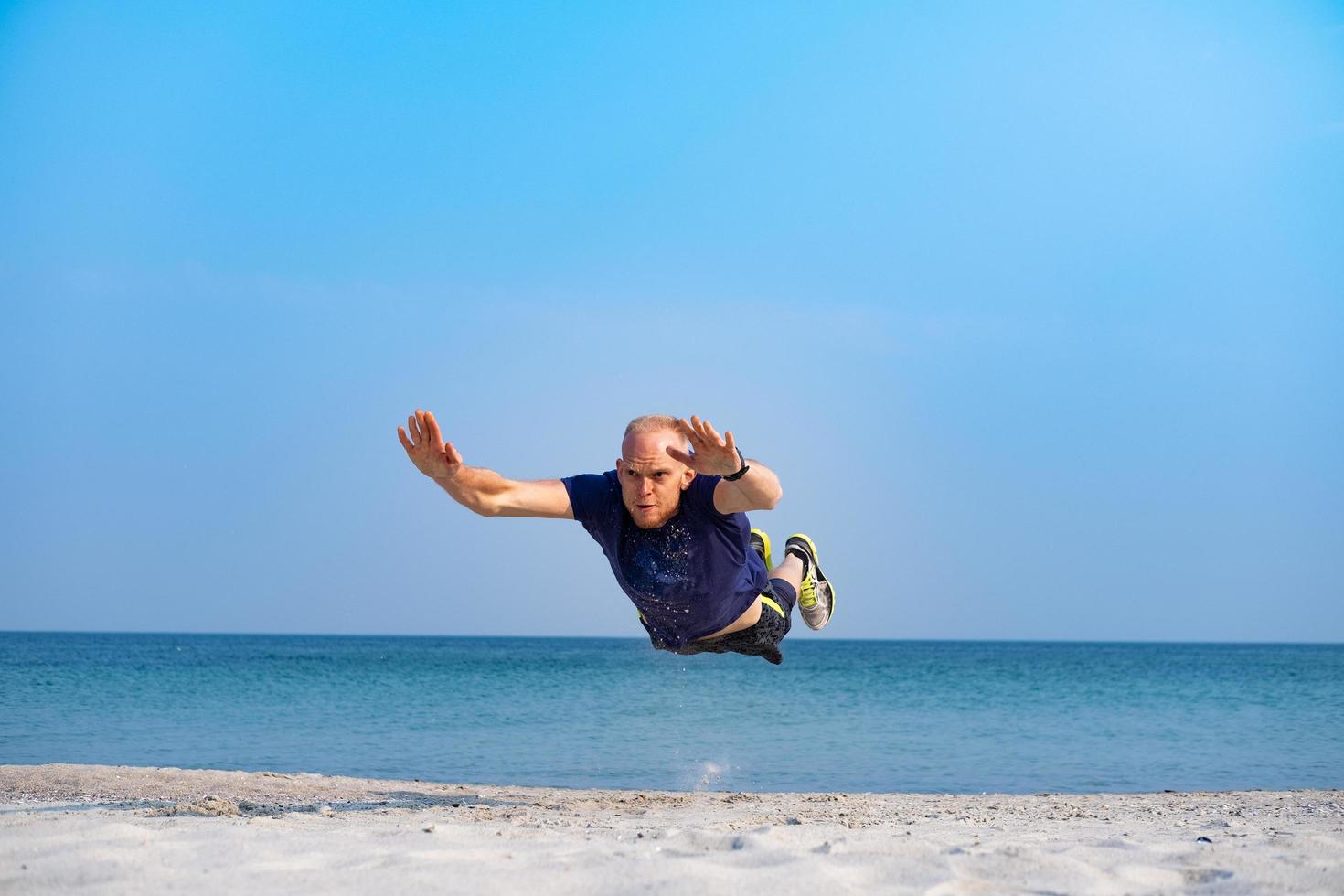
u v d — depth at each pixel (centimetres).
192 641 16325
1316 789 1092
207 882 337
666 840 443
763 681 4275
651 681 3988
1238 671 5797
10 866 361
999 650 14938
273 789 853
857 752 1495
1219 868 389
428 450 445
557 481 501
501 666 5844
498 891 327
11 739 1526
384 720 1986
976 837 523
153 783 866
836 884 337
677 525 489
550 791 922
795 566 602
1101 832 569
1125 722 2106
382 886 331
